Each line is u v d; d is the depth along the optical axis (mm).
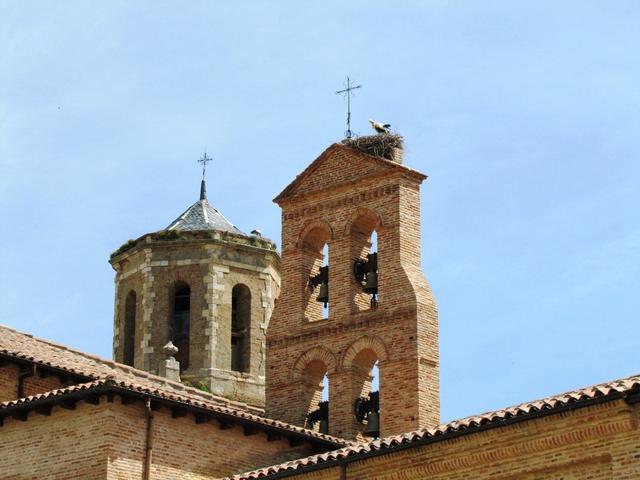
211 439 65250
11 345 67750
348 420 73188
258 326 89438
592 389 50625
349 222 76562
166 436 63531
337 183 77438
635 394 48344
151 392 62656
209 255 89375
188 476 63781
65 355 69750
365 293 76062
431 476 52906
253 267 90438
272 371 76375
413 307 72812
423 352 72250
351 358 74188
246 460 66312
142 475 62094
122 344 90000
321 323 75750
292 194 78938
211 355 87375
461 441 52375
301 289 77188
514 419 50812
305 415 74938
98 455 61344
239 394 87375
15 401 63250
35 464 62750
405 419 71188
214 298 88625
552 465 50094
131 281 90688
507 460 51250
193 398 66125
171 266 89500
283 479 56594
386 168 75875
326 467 55281
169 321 88562
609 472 48906
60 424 62781
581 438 49562
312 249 78250
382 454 54000
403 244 74562
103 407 61938
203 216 92812
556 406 49844
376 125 78250
